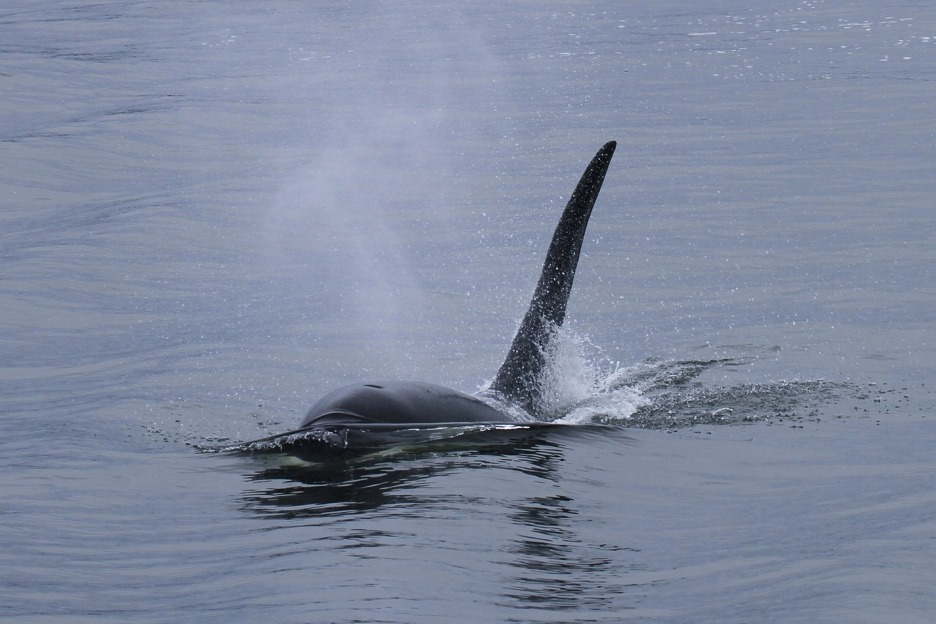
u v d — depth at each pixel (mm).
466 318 53688
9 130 106562
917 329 48656
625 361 45562
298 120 115625
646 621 20531
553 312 38812
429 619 20031
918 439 34344
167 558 24219
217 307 56875
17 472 31688
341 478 28672
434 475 28469
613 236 68188
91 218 76438
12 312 55844
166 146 102562
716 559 23922
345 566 22625
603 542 24734
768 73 130625
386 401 32375
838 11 183500
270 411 40094
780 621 20578
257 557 23656
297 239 71062
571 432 33594
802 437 34812
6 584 22938
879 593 21906
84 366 47250
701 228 69375
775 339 48031
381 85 135875
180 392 42438
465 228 72438
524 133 104312
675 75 133125
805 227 68500
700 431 35531
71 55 159000
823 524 26438
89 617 21219
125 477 30812
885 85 118062
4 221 76688
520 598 21266
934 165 83062
